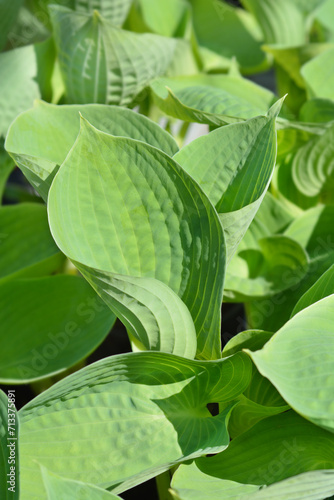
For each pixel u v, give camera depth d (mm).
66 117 1083
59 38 1202
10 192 1533
